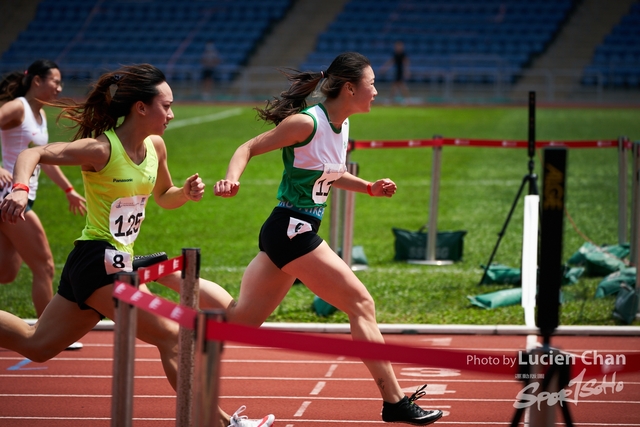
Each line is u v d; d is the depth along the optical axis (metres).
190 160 29.81
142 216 7.35
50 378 9.91
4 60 61.44
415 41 60.75
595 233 18.09
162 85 7.14
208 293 7.70
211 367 5.46
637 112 46.50
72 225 19.61
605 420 8.44
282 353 11.01
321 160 7.46
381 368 7.36
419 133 37.19
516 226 19.20
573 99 54.53
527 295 11.07
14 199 6.33
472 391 9.43
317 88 7.73
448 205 21.89
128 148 7.16
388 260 15.95
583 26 60.22
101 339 11.59
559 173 5.57
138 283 5.89
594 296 12.84
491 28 60.75
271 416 7.83
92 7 66.94
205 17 65.38
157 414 8.73
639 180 12.99
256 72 60.56
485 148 33.28
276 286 7.73
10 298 13.21
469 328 11.58
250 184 25.31
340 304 7.45
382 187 8.27
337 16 64.12
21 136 10.61
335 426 8.38
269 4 65.62
